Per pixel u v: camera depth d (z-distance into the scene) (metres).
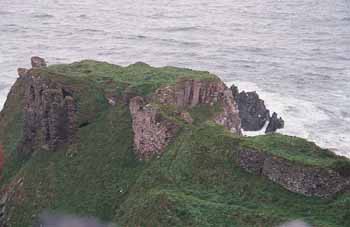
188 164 59.22
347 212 47.97
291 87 144.00
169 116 67.62
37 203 70.38
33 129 80.50
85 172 70.75
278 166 53.38
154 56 180.88
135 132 69.62
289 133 108.25
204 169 57.84
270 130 110.19
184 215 49.78
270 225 47.38
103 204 64.88
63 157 74.75
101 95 81.19
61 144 76.81
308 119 117.19
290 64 173.50
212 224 48.16
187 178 57.97
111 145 72.62
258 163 55.28
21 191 73.75
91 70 91.44
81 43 197.12
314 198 51.12
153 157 66.00
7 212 73.06
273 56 186.25
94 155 72.44
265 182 54.06
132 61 173.00
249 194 53.31
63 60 169.25
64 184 70.69
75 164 72.69
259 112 115.12
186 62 173.75
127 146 71.06
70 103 76.81
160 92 75.75
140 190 60.38
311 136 107.00
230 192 54.41
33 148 80.75
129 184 65.25
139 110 68.56
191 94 78.94
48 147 77.12
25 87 92.94
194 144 61.09
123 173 67.62
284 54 189.88
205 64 171.50
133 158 69.06
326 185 50.84
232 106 83.31
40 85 79.25
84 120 77.75
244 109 116.00
